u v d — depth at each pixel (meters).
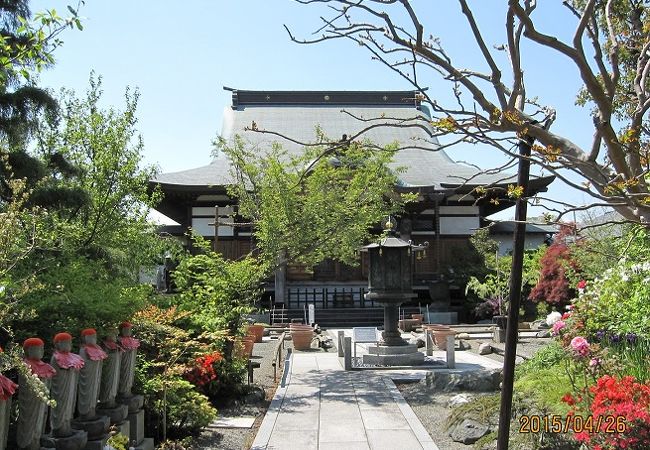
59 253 7.92
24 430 4.51
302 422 8.62
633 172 3.55
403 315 26.52
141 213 11.86
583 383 7.23
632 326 7.43
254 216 14.91
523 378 8.80
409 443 7.45
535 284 22.52
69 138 11.08
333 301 28.52
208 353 9.16
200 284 12.30
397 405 9.70
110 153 11.05
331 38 3.69
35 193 7.49
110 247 9.99
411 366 13.70
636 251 8.79
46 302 6.02
